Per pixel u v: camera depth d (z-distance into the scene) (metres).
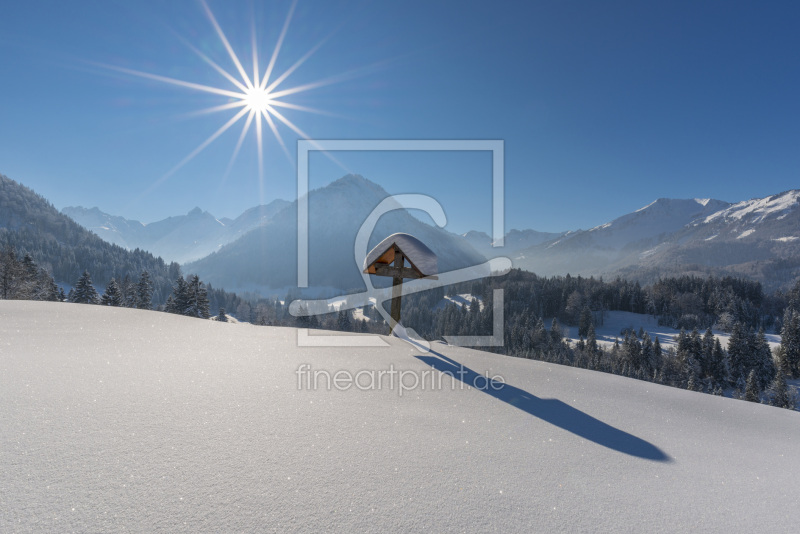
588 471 2.09
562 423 2.84
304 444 2.08
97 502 1.42
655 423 3.06
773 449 2.71
